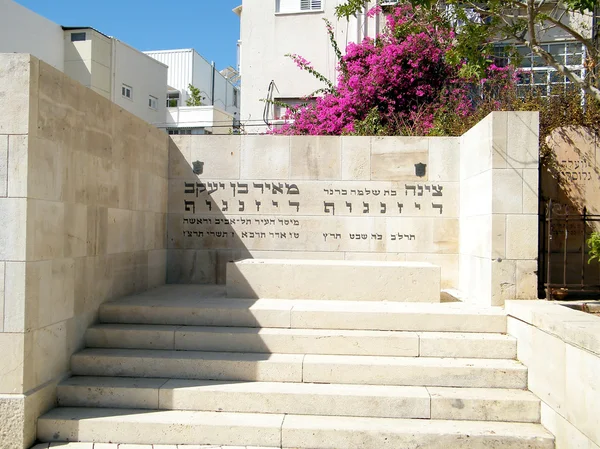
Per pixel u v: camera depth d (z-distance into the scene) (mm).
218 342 5363
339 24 14766
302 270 6379
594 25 9828
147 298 6410
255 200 8031
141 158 7047
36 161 4430
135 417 4500
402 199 7832
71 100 5070
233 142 8070
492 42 6922
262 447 4352
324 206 7934
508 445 4227
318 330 5504
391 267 6285
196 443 4383
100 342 5453
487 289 6129
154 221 7578
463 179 7539
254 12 15102
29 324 4340
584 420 3760
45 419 4418
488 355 5180
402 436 4281
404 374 4902
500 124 6035
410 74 11102
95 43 18266
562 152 6969
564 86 8359
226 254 8047
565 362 4086
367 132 10172
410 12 10734
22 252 4281
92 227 5605
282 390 4715
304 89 14883
